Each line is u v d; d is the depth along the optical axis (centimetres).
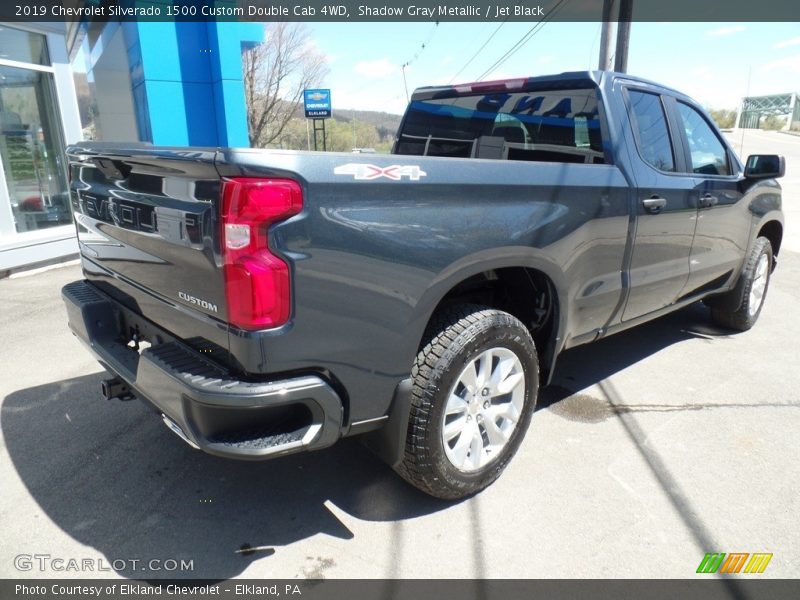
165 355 212
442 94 417
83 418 337
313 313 195
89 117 1346
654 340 478
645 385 387
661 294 369
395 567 222
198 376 195
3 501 260
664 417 342
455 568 221
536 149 359
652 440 315
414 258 216
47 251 754
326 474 283
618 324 348
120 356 254
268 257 185
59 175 809
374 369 215
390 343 216
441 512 255
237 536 239
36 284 665
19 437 315
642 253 336
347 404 212
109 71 1304
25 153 757
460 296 287
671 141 366
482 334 240
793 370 412
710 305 495
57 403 355
